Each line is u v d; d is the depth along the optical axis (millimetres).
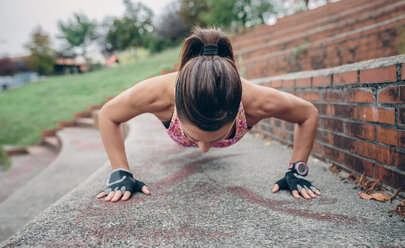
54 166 4039
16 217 2588
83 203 1536
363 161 1721
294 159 1709
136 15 22859
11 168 6047
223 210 1419
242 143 2986
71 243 1155
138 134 3652
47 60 28094
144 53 22766
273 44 6723
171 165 2242
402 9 4926
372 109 1611
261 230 1217
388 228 1200
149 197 1607
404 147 1407
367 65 1664
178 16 20109
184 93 964
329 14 7543
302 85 2406
